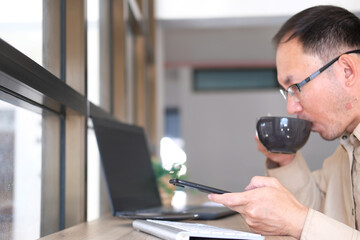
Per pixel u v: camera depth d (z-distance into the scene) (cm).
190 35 838
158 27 499
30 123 117
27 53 109
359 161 117
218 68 976
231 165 951
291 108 115
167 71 1029
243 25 503
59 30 138
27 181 115
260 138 117
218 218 135
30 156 117
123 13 246
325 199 145
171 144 239
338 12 113
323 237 92
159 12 479
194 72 980
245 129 959
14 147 108
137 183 158
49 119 130
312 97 111
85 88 141
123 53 246
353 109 110
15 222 107
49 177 131
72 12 140
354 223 123
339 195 142
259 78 973
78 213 137
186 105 968
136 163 163
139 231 108
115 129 154
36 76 97
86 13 143
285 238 93
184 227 95
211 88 976
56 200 136
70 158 138
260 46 891
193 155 956
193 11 476
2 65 80
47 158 129
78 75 139
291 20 115
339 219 141
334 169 145
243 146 955
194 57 942
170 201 214
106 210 217
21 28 104
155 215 121
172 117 1331
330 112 111
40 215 123
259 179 100
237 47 896
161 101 492
